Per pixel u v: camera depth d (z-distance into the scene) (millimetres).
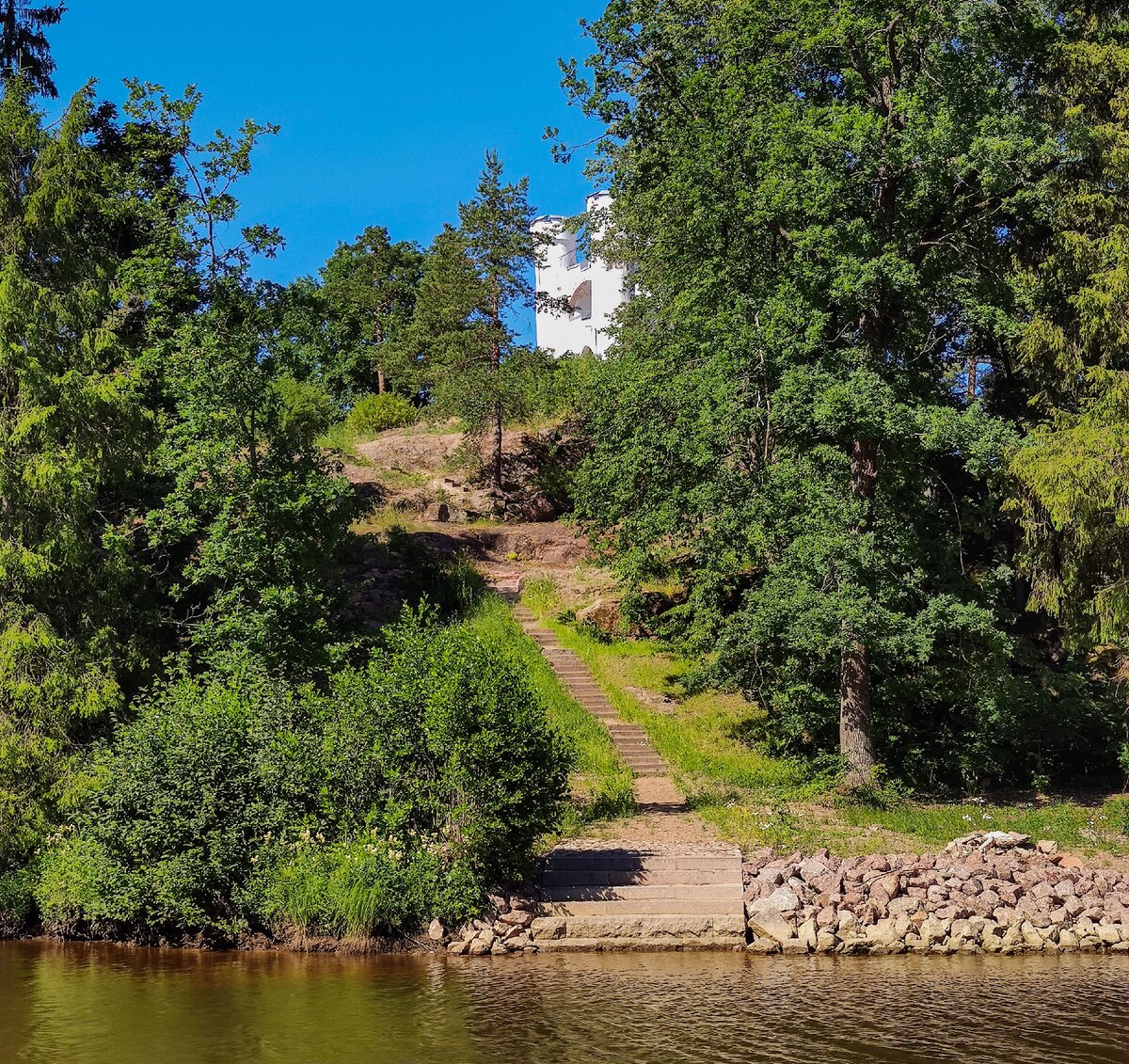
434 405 43281
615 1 25156
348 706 18734
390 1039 12578
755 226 24172
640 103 25984
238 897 17281
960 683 24547
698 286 24844
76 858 18125
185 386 23328
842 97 24344
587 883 18500
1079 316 24484
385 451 42250
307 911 16969
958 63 22719
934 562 24031
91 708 20531
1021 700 24891
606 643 31609
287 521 23547
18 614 20734
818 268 22688
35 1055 12023
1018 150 21797
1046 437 23375
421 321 46906
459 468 41000
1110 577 24062
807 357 23453
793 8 22984
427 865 17500
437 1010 13750
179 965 16109
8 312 21328
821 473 23031
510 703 18375
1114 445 22250
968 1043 12539
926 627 21969
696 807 22562
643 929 17406
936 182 22234
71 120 22625
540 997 14391
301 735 18484
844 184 22438
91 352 22500
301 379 25109
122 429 22688
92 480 22016
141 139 24594
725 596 29641
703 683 26156
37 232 22531
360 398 53000
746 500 23094
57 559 21484
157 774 17750
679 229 25406
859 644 23297
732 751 26266
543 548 37062
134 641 22328
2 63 29812
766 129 22891
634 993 14594
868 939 17188
